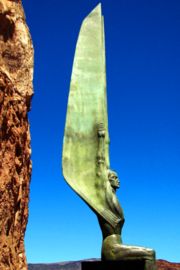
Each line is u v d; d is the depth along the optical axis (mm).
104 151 12664
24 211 15844
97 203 12250
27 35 16078
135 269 11586
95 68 13203
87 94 13000
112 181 12430
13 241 14734
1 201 14047
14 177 14945
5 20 14891
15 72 15406
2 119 14352
